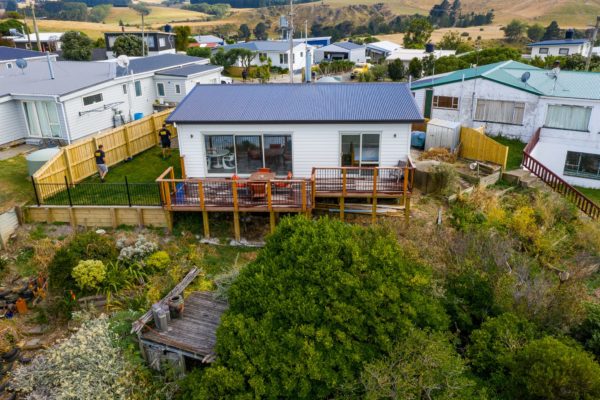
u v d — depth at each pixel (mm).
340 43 71125
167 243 16391
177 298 11867
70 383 10055
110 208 16984
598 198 23812
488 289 12461
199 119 17266
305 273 10281
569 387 8898
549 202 19969
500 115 27375
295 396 9477
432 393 9422
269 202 16125
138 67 32344
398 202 18781
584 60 48062
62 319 13414
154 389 10641
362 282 10211
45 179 17938
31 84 25531
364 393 9383
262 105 18422
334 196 16875
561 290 12422
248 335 9625
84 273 13672
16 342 12719
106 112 26828
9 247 16188
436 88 28828
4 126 23719
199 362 11406
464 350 11352
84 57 54219
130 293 13875
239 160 18250
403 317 10047
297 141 17828
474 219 17656
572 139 25547
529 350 9578
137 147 24141
